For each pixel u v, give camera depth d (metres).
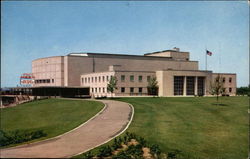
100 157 17.84
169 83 80.38
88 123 31.11
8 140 25.50
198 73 84.12
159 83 80.62
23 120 46.12
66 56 92.00
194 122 34.09
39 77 103.56
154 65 100.75
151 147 20.50
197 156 21.56
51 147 20.20
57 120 40.06
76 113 43.44
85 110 44.84
